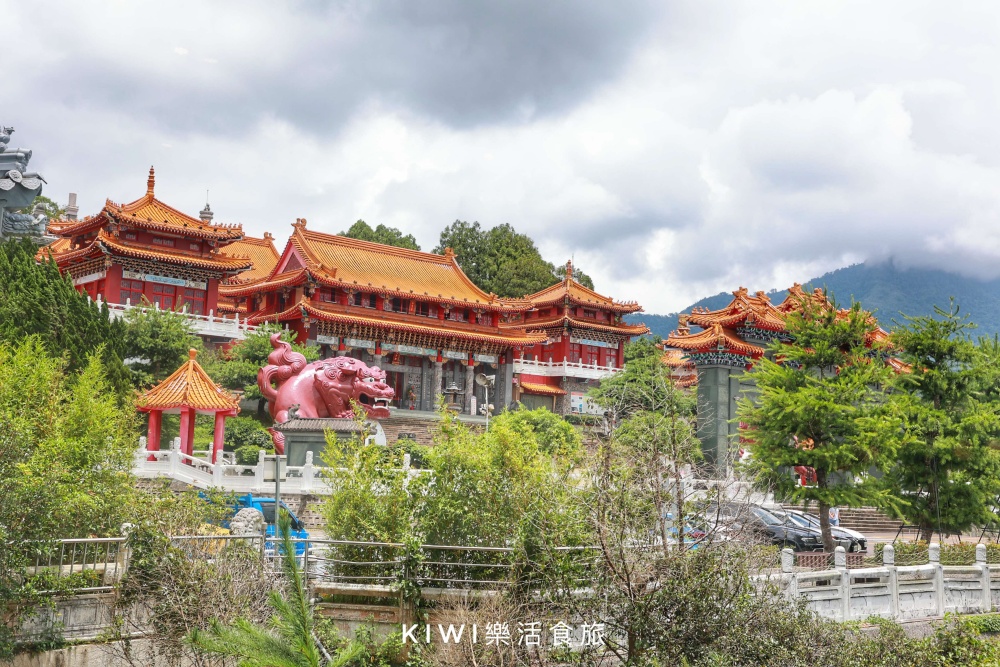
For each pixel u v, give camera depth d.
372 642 25.31
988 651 23.69
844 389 46.28
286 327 82.62
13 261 46.47
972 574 38.97
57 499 23.25
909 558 41.72
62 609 22.91
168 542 24.27
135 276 78.19
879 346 54.88
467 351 91.06
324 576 27.66
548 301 104.50
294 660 16.31
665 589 21.77
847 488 45.34
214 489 36.62
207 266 79.94
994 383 53.38
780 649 21.89
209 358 68.12
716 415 69.19
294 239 86.06
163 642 22.62
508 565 25.25
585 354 106.50
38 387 26.64
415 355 88.50
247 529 29.25
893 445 45.09
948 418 48.81
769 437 47.16
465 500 28.39
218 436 48.91
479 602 24.61
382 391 61.59
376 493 29.30
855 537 48.56
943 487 49.41
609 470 23.11
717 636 21.77
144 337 63.75
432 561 26.86
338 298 84.94
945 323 50.75
